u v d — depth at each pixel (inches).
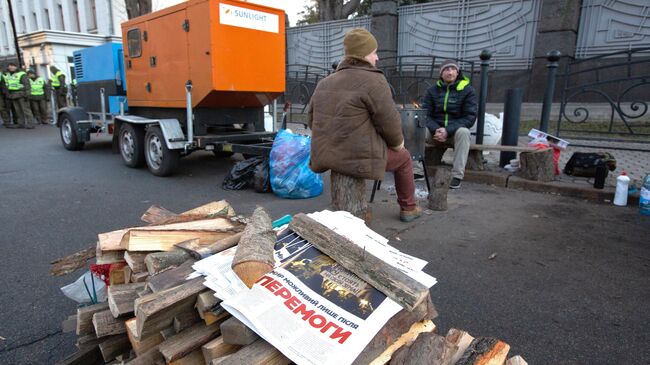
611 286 115.1
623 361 85.2
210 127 264.5
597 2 392.5
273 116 278.4
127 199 209.9
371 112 116.6
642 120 354.0
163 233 75.2
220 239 80.9
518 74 442.6
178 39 240.7
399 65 439.8
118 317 66.6
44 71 844.0
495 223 166.6
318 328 53.6
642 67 375.9
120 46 316.8
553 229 158.9
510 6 436.8
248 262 57.3
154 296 57.2
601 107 378.3
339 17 641.0
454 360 55.4
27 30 1315.2
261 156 231.1
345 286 60.4
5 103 548.1
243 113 269.6
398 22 516.1
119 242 76.8
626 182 183.6
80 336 78.7
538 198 200.5
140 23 268.7
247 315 53.6
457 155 218.8
